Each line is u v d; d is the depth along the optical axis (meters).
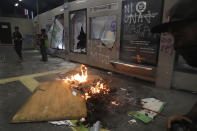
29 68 6.18
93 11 5.84
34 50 14.06
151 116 2.47
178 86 3.78
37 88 3.68
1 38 15.80
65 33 7.93
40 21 12.21
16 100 3.06
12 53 10.92
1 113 2.55
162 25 0.52
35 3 14.80
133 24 4.46
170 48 3.63
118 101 3.02
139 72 4.57
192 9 0.41
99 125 2.17
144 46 4.27
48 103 2.82
